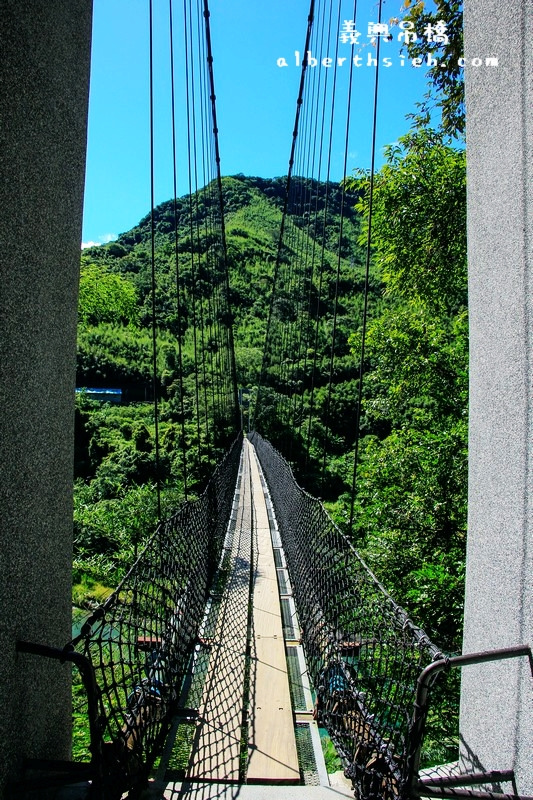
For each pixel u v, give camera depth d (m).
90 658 1.07
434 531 5.35
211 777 1.51
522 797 1.06
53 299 1.19
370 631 1.43
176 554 1.88
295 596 2.81
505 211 1.24
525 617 1.12
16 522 1.04
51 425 1.19
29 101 1.08
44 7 1.13
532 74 1.11
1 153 0.99
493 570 1.26
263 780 1.53
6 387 1.01
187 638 2.01
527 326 1.14
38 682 1.13
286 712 1.86
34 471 1.11
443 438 5.57
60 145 1.21
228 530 4.80
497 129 1.28
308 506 2.49
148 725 1.38
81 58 1.32
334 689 1.59
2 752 0.98
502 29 1.24
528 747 1.09
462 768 1.41
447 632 4.38
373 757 1.28
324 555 2.02
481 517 1.34
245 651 2.30
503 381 1.24
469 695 1.38
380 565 5.23
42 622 1.14
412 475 5.80
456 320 6.38
